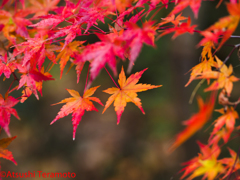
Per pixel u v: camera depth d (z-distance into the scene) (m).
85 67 6.29
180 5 0.87
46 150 5.84
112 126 6.61
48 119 6.26
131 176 5.32
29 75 1.24
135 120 6.39
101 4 1.12
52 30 1.22
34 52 1.15
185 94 4.82
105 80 6.76
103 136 6.37
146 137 5.77
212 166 1.27
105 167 5.62
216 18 4.78
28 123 6.00
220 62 1.14
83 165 5.67
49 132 6.15
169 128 5.05
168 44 5.10
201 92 4.73
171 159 5.05
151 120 5.57
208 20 4.78
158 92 5.53
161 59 5.37
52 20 1.12
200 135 4.62
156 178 5.08
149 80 5.71
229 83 1.08
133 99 1.19
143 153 5.53
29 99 6.07
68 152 5.95
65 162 5.71
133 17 1.20
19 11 1.15
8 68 1.24
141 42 0.78
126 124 6.44
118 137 6.23
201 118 0.70
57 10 1.23
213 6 4.80
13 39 1.29
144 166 5.33
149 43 0.78
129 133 6.21
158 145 5.36
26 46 1.18
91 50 0.81
